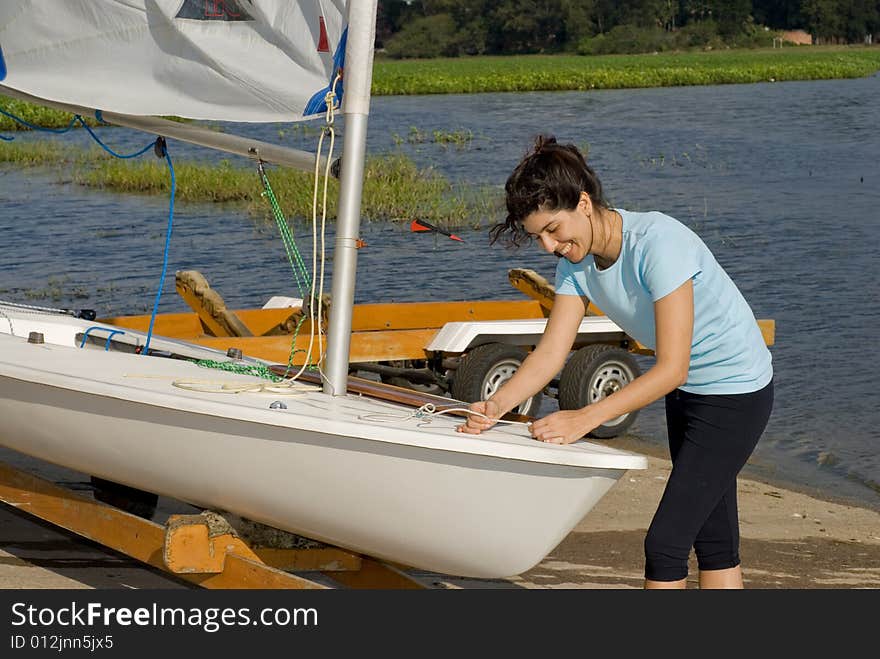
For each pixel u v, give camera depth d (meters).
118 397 4.19
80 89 5.27
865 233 16.77
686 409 3.76
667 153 27.92
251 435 3.95
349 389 4.58
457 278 13.48
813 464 7.49
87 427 4.45
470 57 127.19
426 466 3.70
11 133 32.50
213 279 13.42
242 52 4.71
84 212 18.67
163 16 4.91
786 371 9.63
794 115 40.72
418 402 4.30
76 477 6.49
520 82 64.75
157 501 5.70
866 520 6.43
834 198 20.47
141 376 4.47
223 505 4.35
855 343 10.52
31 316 6.05
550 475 3.62
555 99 53.91
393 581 4.55
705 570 4.02
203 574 4.26
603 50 125.19
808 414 8.53
